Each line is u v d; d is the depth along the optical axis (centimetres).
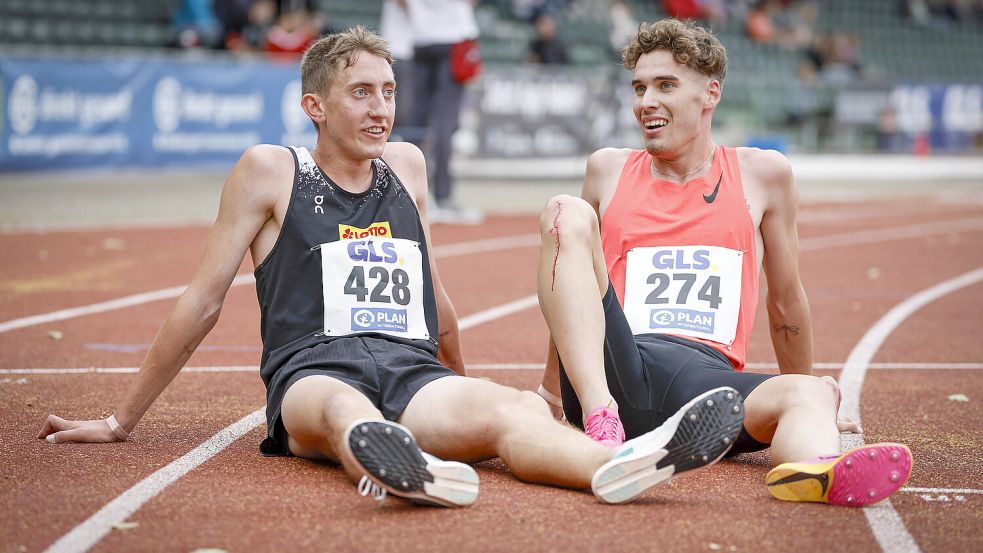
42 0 4550
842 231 3303
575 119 4441
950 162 6462
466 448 936
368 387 960
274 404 998
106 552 769
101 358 1481
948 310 2020
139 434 1102
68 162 3744
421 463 822
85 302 1905
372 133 1026
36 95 3653
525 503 875
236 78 4075
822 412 922
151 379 1049
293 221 1027
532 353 1591
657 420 1005
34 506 866
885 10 8131
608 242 1109
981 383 1426
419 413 946
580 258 960
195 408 1225
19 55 3600
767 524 839
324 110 1028
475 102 4166
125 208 3250
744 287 1083
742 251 1084
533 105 4312
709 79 1078
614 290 1063
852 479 859
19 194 3428
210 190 3803
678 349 1024
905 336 1762
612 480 851
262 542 788
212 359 1505
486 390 934
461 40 3130
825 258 2719
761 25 6881
